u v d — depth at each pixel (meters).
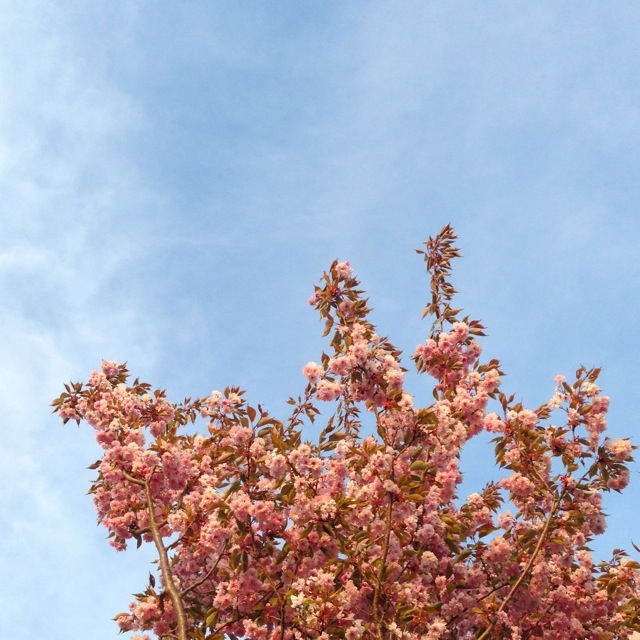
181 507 7.61
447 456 6.87
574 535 6.91
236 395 8.96
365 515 6.68
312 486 6.67
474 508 7.96
